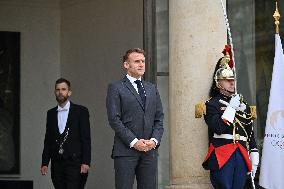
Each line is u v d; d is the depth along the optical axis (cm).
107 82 2705
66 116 2305
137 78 1855
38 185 2897
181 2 2027
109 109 1823
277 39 1978
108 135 2692
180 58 2022
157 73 2389
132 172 1812
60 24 2917
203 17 2016
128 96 1828
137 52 1848
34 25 2906
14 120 2880
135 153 1809
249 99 2481
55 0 2911
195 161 2005
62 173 2295
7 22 2889
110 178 2683
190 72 2012
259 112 2478
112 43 2686
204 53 2012
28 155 2891
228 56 1912
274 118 1970
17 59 2888
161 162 2403
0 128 2867
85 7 2806
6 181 2834
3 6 2892
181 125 2016
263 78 2486
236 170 1867
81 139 2295
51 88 2923
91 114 2773
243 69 2478
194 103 2006
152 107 1848
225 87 1888
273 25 2500
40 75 2908
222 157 1861
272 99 1970
